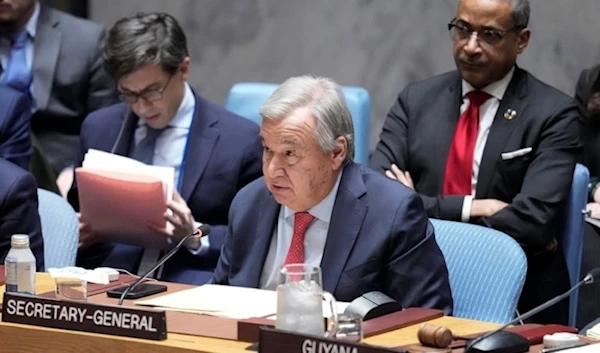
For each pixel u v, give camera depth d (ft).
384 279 35.78
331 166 35.63
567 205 47.14
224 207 49.32
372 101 65.05
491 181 47.67
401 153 49.96
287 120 34.65
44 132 61.16
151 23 48.44
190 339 29.09
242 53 68.64
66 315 30.01
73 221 43.93
